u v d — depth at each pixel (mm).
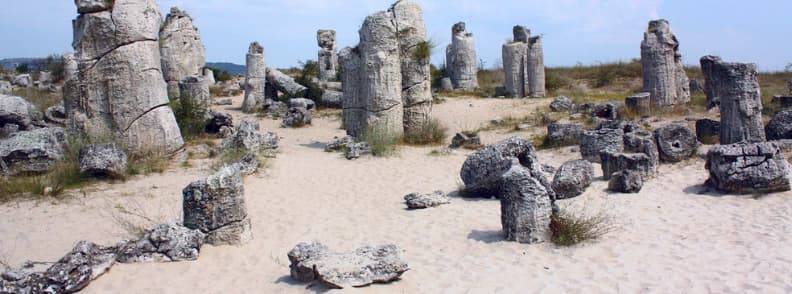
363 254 6348
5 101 15852
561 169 10117
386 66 15555
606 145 12586
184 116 17203
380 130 15023
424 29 16516
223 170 7762
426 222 8586
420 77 16422
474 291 5914
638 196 9688
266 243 7730
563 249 7125
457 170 12484
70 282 6078
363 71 15766
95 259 6555
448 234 7953
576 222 7582
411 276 6344
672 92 18750
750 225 7801
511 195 7484
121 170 11117
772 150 9344
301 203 10000
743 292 5602
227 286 6242
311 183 11523
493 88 27953
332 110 23297
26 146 11273
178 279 6430
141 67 13117
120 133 13109
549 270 6445
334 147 15188
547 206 7461
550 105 20344
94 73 13117
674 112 17750
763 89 24516
